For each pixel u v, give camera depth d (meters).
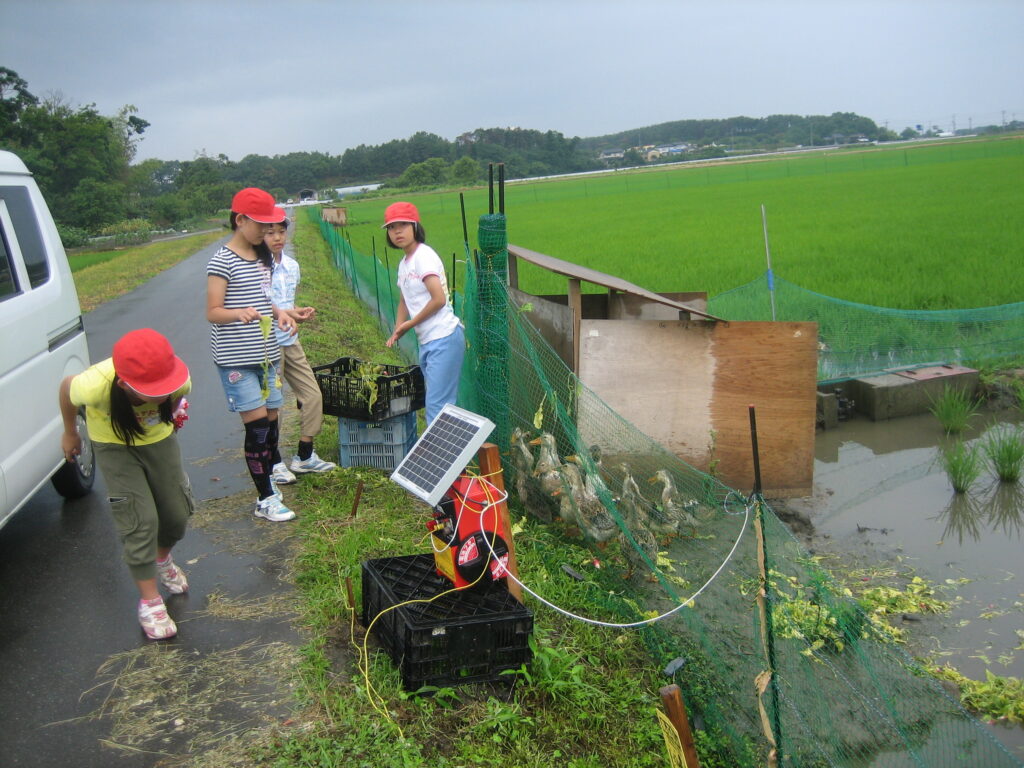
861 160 86.31
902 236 21.31
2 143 68.38
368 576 4.42
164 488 4.37
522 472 6.19
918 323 10.84
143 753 3.52
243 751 3.54
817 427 9.36
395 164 171.00
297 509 6.03
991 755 4.00
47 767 3.43
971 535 6.77
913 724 4.17
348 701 3.84
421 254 5.97
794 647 4.35
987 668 4.94
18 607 4.74
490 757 3.59
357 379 6.52
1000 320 10.84
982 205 28.80
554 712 3.93
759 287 12.09
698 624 4.50
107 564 5.29
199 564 5.21
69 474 6.18
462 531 4.09
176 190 107.00
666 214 38.88
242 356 5.50
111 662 4.17
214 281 5.38
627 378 6.82
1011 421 9.39
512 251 7.68
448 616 3.98
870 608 5.48
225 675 4.05
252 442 5.67
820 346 10.30
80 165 71.69
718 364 6.88
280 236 5.61
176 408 4.28
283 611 4.65
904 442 8.88
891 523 7.01
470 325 6.62
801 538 6.72
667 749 3.61
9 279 5.20
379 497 6.23
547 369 6.24
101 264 31.58
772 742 3.55
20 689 3.95
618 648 4.57
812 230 24.89
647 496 6.30
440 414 4.30
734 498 5.98
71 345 6.06
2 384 4.78
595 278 6.69
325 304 15.98
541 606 4.80
